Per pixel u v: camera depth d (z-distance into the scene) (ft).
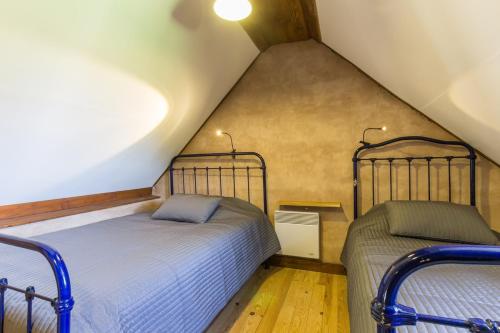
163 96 6.86
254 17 7.00
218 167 9.75
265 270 8.56
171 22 5.34
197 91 7.93
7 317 3.10
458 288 3.44
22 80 4.11
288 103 8.83
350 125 8.15
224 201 8.84
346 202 8.23
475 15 2.72
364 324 3.26
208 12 5.86
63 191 6.96
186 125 8.96
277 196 9.02
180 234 6.04
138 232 6.26
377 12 4.28
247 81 9.32
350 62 8.10
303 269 8.62
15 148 4.92
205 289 4.82
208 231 6.30
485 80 3.59
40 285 3.55
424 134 7.40
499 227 6.72
